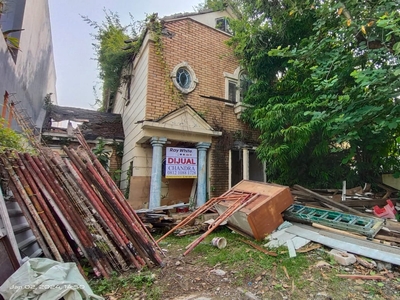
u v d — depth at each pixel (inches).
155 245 133.8
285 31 229.0
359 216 161.5
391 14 112.3
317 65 180.1
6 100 167.6
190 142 265.6
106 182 134.0
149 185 252.1
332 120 159.0
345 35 156.3
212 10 312.5
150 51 248.8
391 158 238.5
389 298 88.5
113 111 449.1
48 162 124.4
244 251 139.3
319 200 202.4
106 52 313.1
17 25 198.1
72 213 112.7
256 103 282.2
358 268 112.7
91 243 109.7
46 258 94.7
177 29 271.6
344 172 251.1
